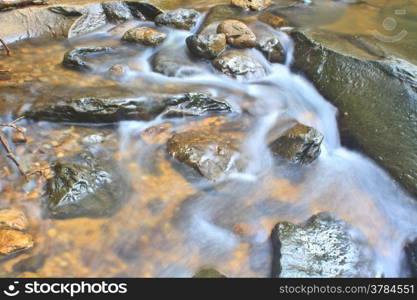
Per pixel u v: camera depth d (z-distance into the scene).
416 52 1.64
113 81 1.51
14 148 1.26
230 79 1.59
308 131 1.34
